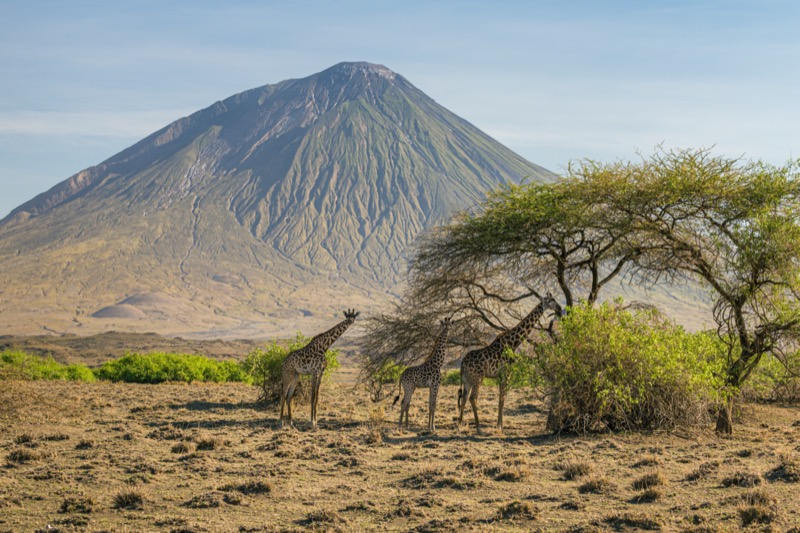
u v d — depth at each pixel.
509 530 11.82
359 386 39.97
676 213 24.19
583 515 12.57
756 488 12.89
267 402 29.44
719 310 23.05
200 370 44.62
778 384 29.88
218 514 13.05
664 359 20.78
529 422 24.78
